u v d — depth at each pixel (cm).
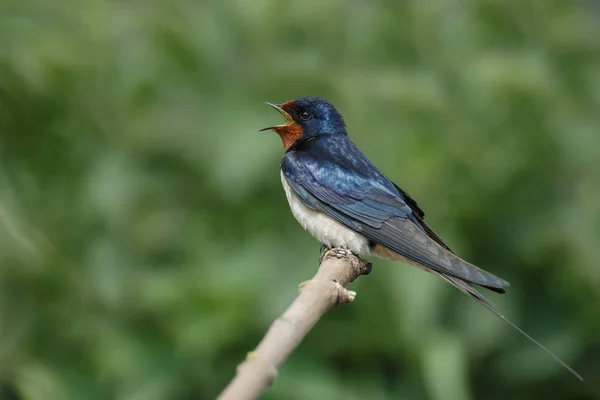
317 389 1105
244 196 1202
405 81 1250
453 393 1091
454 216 1229
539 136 1266
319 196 992
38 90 1173
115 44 1273
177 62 1277
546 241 1222
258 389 470
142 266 1186
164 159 1251
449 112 1262
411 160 1199
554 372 1208
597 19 1471
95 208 1191
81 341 1097
